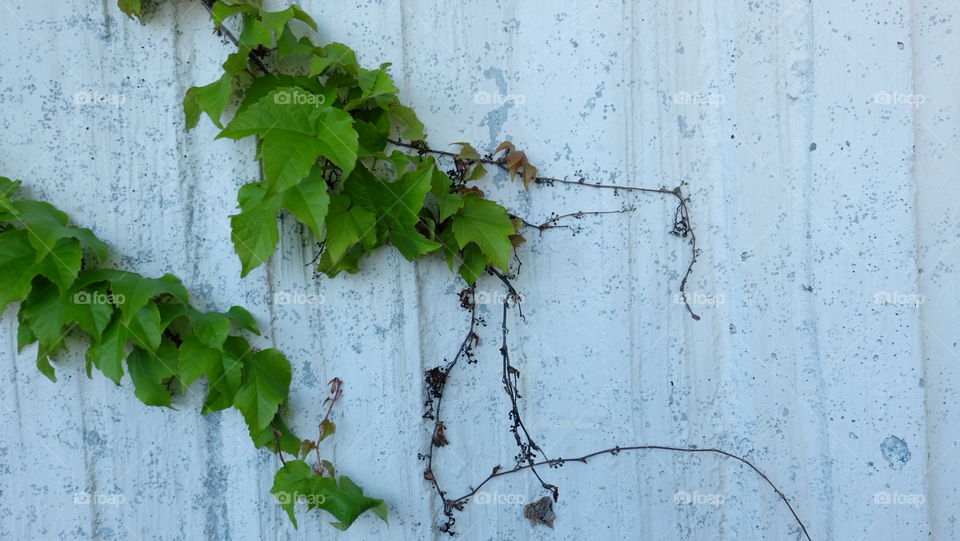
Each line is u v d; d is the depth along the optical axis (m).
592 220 1.72
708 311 1.75
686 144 1.74
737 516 1.75
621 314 1.73
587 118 1.71
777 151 1.72
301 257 1.67
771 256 1.73
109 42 1.62
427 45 1.69
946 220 1.73
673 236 1.74
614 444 1.74
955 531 1.74
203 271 1.65
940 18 1.71
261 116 1.50
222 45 1.64
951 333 1.73
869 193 1.70
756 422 1.74
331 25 1.66
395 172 1.68
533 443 1.73
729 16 1.71
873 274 1.70
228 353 1.61
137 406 1.65
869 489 1.72
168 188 1.64
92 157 1.63
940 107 1.72
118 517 1.65
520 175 1.71
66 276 1.54
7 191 1.57
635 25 1.71
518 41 1.71
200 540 1.67
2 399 1.62
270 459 1.68
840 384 1.71
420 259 1.70
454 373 1.71
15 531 1.63
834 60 1.69
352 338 1.69
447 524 1.72
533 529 1.74
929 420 1.73
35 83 1.61
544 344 1.72
